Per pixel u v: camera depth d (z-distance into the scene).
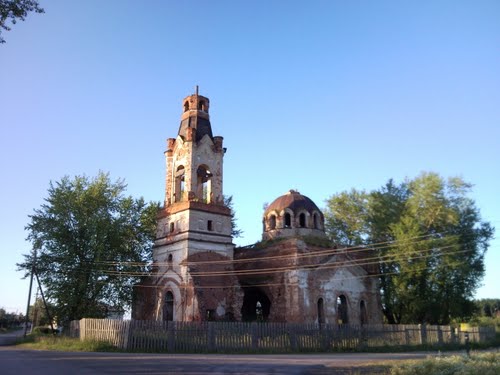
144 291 45.41
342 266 45.28
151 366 18.75
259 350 30.30
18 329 88.75
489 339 45.62
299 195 50.03
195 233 41.75
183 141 46.03
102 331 30.73
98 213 46.38
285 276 41.81
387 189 53.12
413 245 44.19
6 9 15.89
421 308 44.41
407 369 17.23
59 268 44.19
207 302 40.00
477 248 46.84
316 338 33.22
